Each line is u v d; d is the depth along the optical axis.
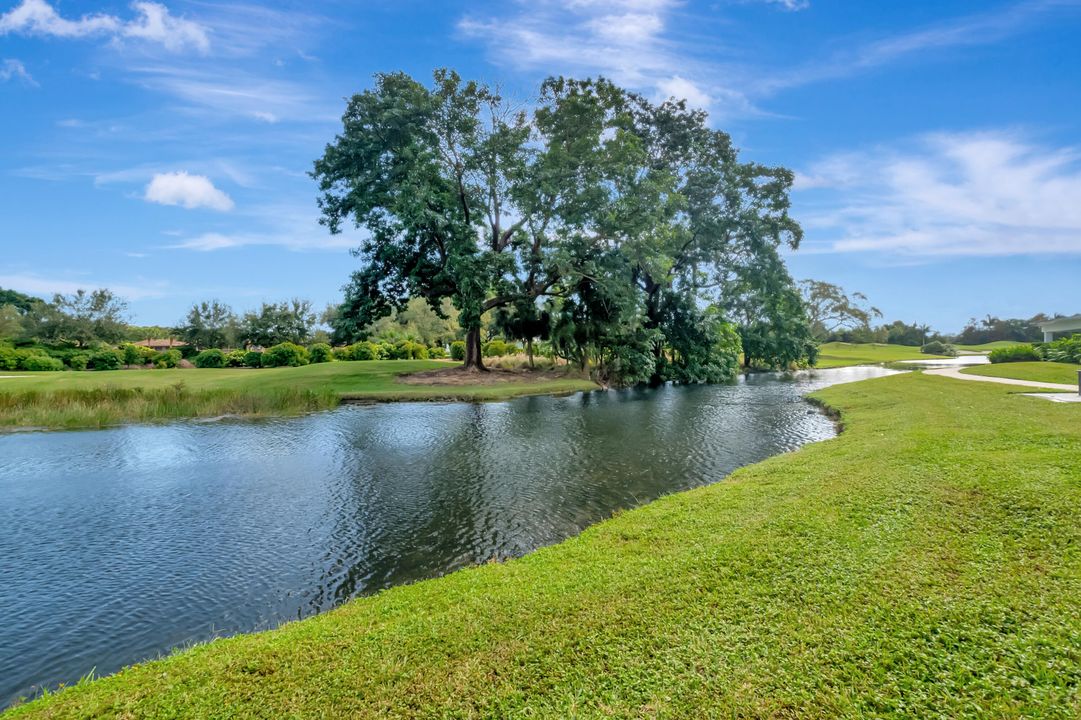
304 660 3.86
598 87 30.42
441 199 26.69
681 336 35.56
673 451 12.47
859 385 25.41
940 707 3.06
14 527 7.82
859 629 3.84
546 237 30.84
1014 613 3.89
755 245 34.62
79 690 3.68
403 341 53.03
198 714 3.27
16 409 16.69
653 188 28.59
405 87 26.34
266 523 7.92
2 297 67.50
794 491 7.52
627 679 3.46
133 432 15.34
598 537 6.57
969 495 6.38
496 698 3.34
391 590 5.40
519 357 38.38
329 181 27.06
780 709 3.13
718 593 4.52
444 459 11.77
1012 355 37.03
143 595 5.79
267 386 24.38
